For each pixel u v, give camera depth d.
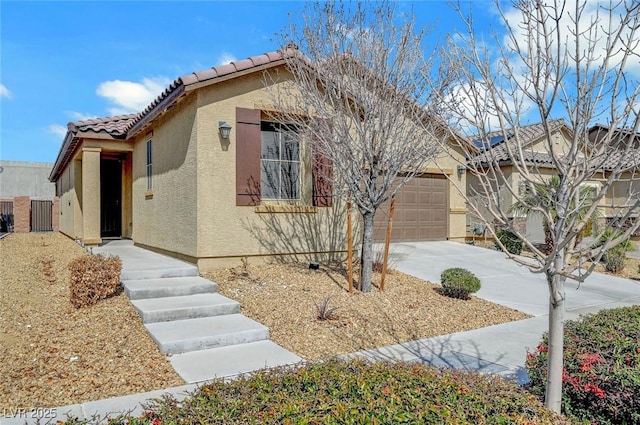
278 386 3.09
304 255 10.97
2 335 6.38
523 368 5.89
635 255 17.89
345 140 8.57
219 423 2.55
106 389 5.02
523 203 3.54
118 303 7.78
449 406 2.83
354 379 3.15
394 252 13.95
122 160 16.75
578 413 4.08
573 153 3.35
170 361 5.86
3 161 32.78
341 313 7.89
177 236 10.81
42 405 4.59
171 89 9.77
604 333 4.61
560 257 3.49
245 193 10.13
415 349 6.68
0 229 24.12
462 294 9.56
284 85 10.58
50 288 9.02
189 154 10.08
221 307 7.55
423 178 16.34
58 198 24.41
